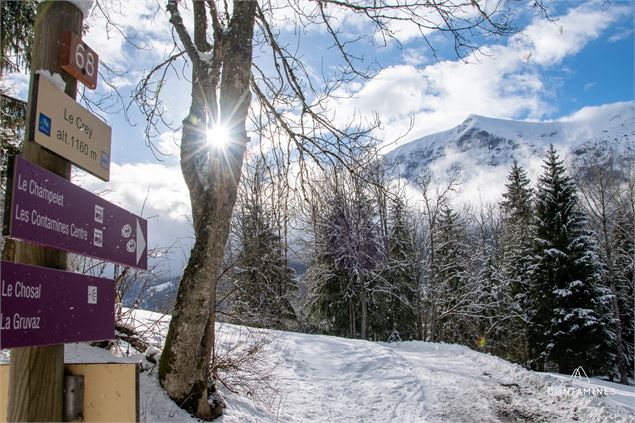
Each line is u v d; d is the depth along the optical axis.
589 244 33.28
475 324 39.75
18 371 2.52
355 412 10.23
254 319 11.75
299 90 8.27
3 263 2.16
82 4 2.96
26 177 2.38
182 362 6.74
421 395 11.87
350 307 33.06
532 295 34.84
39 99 2.61
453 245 39.34
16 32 9.16
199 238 6.91
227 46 7.27
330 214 8.30
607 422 9.80
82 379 2.63
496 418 10.45
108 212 3.11
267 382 10.45
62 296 2.57
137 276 8.85
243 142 7.21
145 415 6.14
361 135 8.08
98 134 3.16
